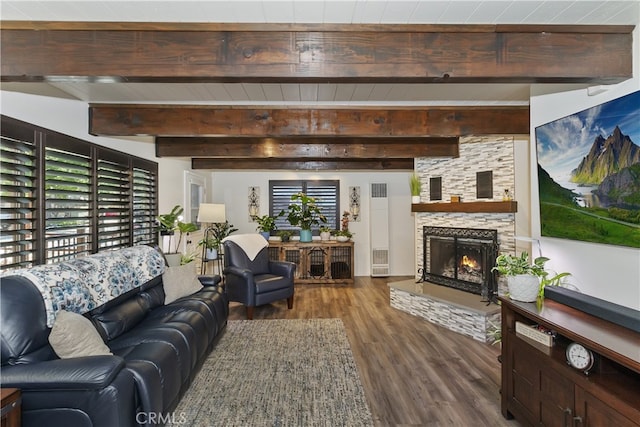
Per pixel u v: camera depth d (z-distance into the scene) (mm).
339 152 4168
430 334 3559
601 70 1802
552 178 2217
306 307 4562
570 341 1890
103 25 1735
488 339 3352
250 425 2064
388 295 5188
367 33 1806
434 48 1812
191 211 5414
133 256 3000
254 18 1704
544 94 2373
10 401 1462
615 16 1702
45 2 1548
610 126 1769
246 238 4820
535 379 1850
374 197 6492
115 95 2738
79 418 1590
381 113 3100
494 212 3816
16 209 2236
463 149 4348
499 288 3830
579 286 2053
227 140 4168
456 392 2432
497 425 2059
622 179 1699
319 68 1791
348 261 6125
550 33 1816
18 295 1795
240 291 4191
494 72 1806
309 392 2428
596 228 1871
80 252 2865
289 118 3070
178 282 3311
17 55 1743
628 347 1408
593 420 1464
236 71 1778
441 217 4684
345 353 3082
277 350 3148
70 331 1853
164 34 1771
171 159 4711
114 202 3355
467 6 1614
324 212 6633
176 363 2184
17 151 2232
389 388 2484
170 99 2840
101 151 3150
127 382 1683
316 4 1585
